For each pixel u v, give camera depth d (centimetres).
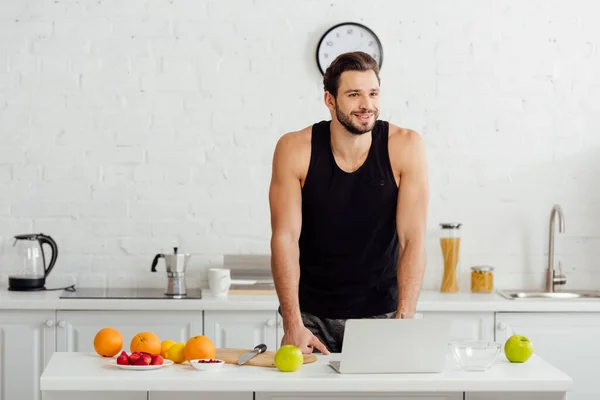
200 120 534
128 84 532
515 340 305
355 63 326
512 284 543
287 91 535
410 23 536
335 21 534
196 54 533
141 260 534
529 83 539
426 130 538
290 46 534
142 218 534
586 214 543
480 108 539
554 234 543
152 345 305
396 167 349
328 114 536
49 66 530
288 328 334
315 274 366
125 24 532
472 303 480
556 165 541
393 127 355
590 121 541
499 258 543
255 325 481
